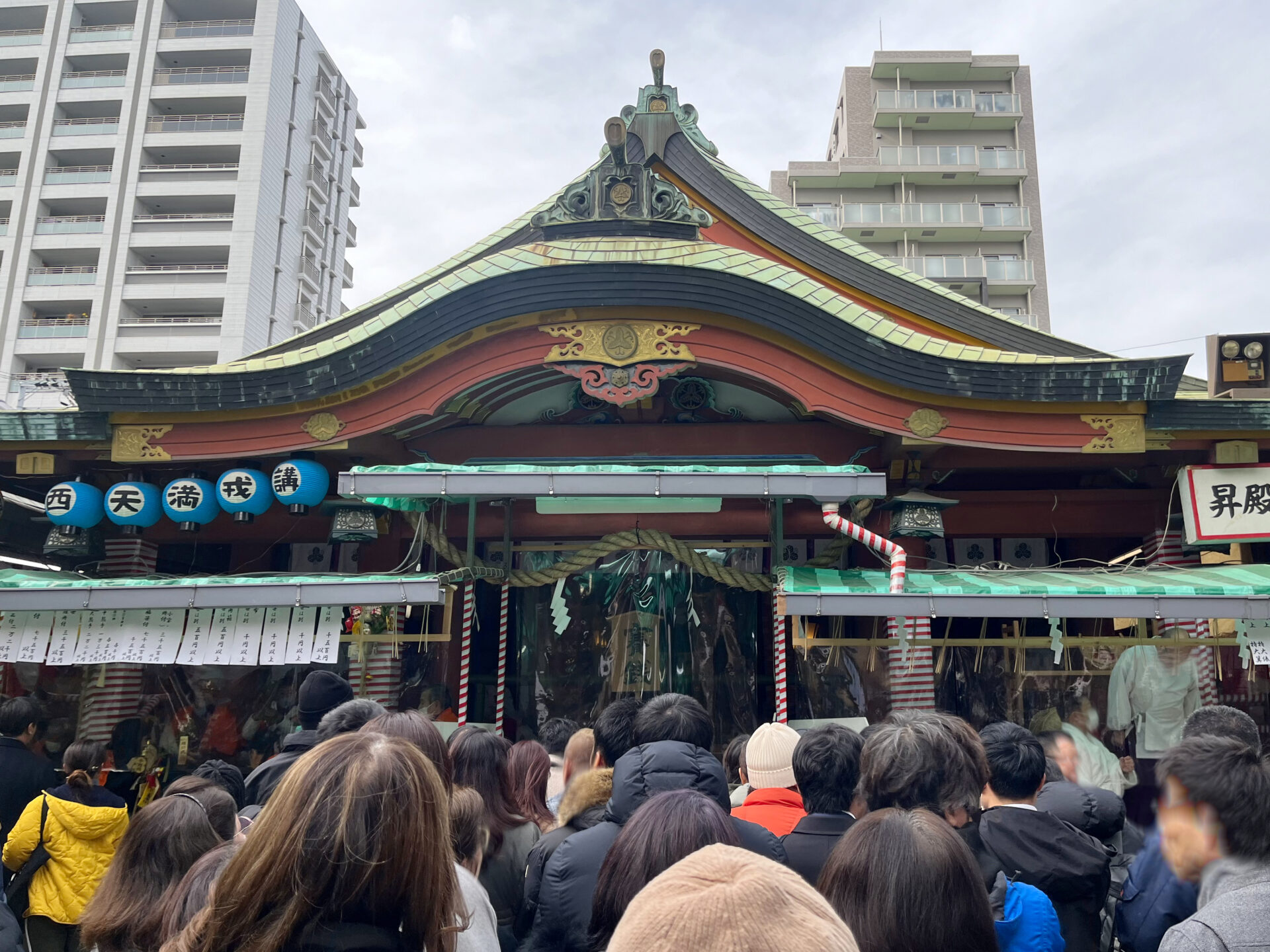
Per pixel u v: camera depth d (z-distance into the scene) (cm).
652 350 1000
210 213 5328
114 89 5312
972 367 979
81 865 554
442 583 912
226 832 408
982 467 1116
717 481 860
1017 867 380
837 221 5125
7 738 668
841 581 934
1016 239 5250
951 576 979
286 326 5541
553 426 1139
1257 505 996
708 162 1255
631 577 1177
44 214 5266
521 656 1177
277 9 5450
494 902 461
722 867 167
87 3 5481
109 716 1147
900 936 254
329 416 1048
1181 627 1009
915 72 5397
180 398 1046
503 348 1015
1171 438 1017
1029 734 435
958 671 1072
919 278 1192
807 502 1127
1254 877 296
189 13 5591
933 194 5350
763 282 973
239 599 907
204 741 1134
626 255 991
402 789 232
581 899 359
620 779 382
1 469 1167
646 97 1305
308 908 219
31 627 991
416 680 1158
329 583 902
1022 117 5331
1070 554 1245
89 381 1042
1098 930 388
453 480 863
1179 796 319
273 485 1058
